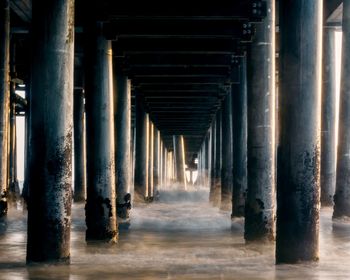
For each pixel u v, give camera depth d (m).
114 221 13.18
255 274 9.30
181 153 57.19
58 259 9.77
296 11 9.70
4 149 19.27
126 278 9.02
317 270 9.48
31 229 9.74
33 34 9.69
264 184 13.55
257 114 13.90
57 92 9.63
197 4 13.88
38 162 9.65
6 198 19.20
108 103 13.37
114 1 13.75
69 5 9.76
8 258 10.94
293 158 9.68
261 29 14.29
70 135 9.81
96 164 13.11
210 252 12.20
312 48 9.70
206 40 17.34
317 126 9.74
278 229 9.85
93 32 13.58
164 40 17.27
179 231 16.72
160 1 13.91
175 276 9.17
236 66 19.47
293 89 9.70
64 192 9.73
